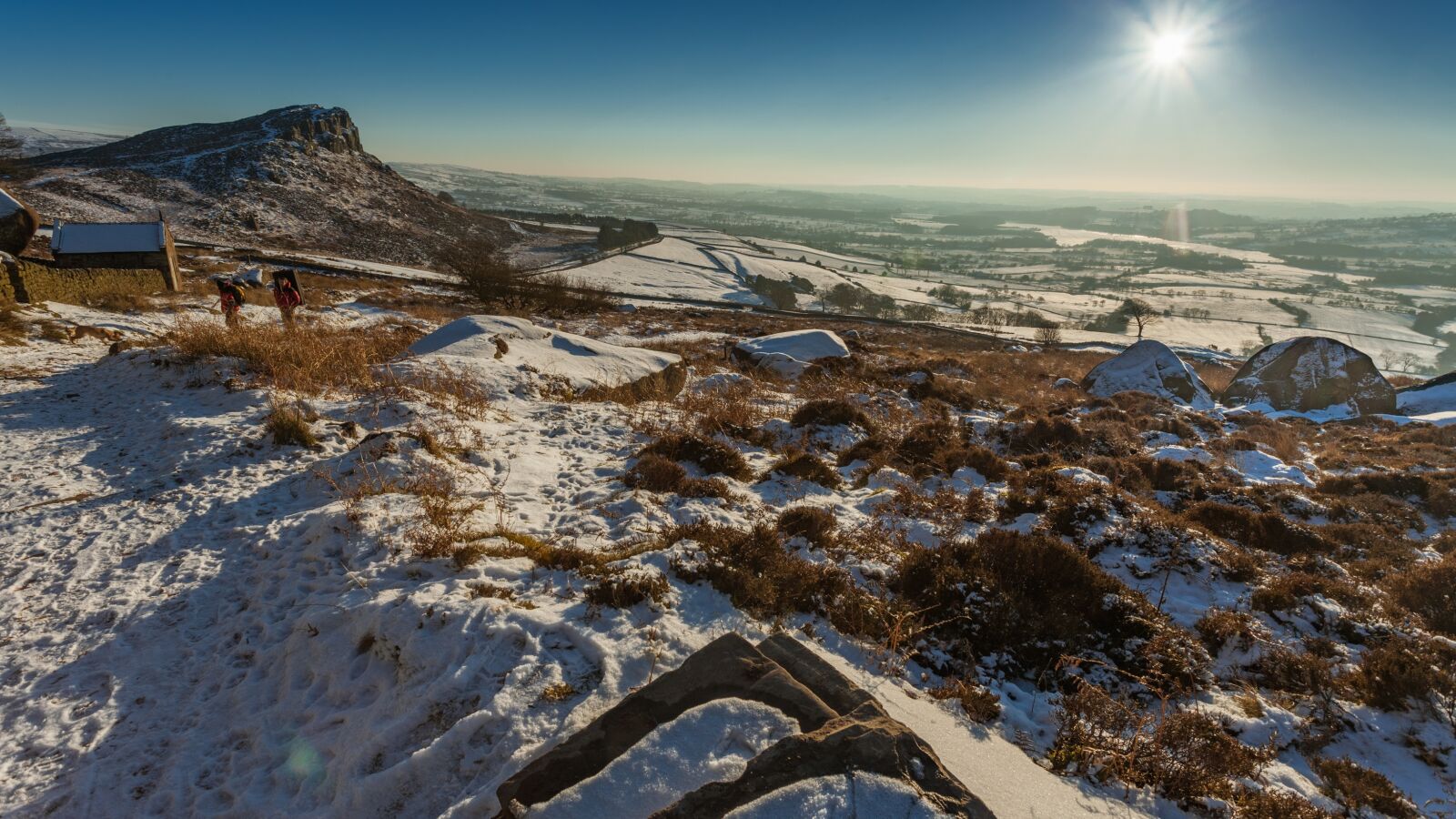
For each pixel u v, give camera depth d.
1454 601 6.37
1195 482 10.08
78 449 8.80
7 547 6.33
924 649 5.10
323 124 177.00
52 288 21.81
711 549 5.83
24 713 4.38
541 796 2.96
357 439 9.08
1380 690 4.96
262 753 4.02
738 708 3.30
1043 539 6.37
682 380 15.87
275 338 12.94
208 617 5.43
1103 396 20.41
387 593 5.04
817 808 2.58
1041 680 4.95
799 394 16.17
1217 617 5.92
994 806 3.23
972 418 14.69
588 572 5.41
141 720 4.36
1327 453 13.73
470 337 14.77
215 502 7.24
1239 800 3.80
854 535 7.12
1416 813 3.90
